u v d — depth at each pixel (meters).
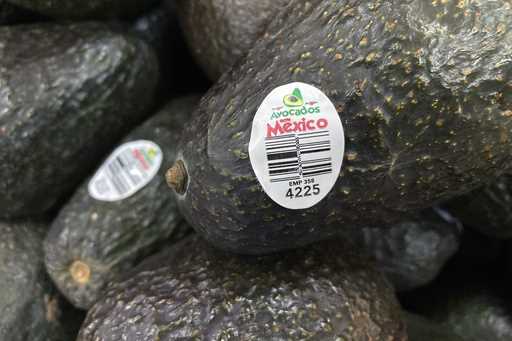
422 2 0.11
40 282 0.17
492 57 0.11
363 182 0.12
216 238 0.13
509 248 0.19
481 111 0.11
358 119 0.11
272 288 0.13
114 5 0.17
